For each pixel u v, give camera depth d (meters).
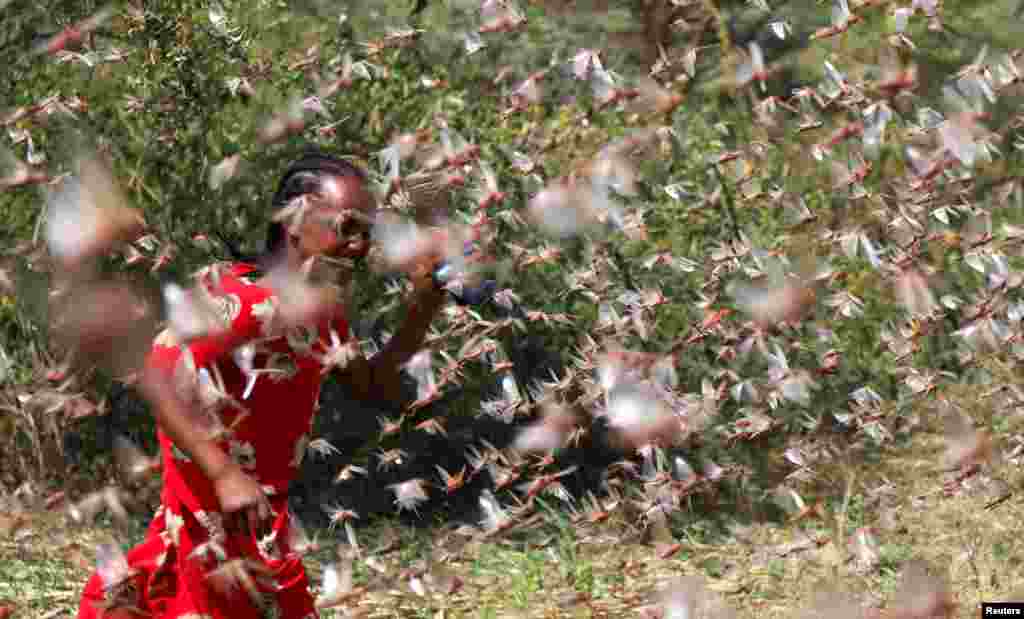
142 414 13.23
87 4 12.05
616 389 6.29
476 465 7.88
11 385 12.30
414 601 10.44
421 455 14.01
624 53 15.60
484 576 11.48
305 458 14.24
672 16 13.05
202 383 5.56
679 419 7.06
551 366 13.30
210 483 6.09
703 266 8.14
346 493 14.04
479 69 13.90
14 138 6.15
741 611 9.98
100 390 12.87
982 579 10.41
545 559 11.64
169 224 12.32
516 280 12.86
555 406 7.68
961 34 17.75
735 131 13.38
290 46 13.10
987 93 5.68
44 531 11.75
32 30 12.23
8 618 10.38
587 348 7.67
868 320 13.62
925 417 12.98
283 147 12.85
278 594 6.37
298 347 5.81
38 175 4.66
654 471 7.71
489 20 6.47
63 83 12.18
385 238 5.98
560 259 11.86
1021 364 9.66
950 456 6.42
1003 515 11.79
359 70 7.11
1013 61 6.25
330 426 14.27
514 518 7.72
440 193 6.36
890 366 13.16
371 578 11.01
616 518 11.45
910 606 5.37
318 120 12.53
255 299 5.69
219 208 12.63
